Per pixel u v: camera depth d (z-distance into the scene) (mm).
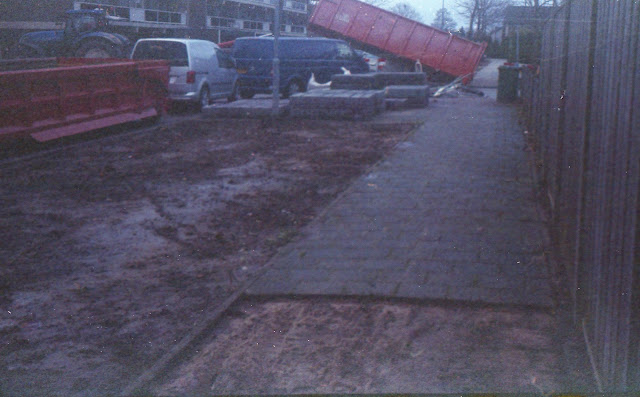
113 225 6668
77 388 3469
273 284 4867
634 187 2523
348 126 14797
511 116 16750
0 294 4805
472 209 7047
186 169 9625
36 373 3639
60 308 4547
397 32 27078
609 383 2885
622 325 2699
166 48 17484
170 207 7402
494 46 25797
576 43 4875
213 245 6000
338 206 7254
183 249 5895
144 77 13969
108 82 12773
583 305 3801
